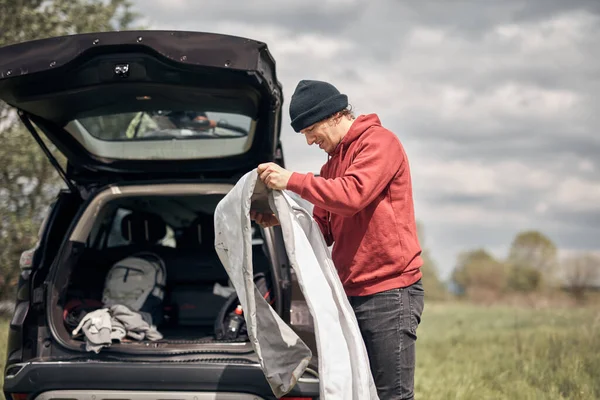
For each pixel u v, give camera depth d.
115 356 3.38
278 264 3.48
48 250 3.78
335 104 2.92
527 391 4.86
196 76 3.43
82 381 3.28
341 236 2.98
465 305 18.48
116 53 3.38
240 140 3.97
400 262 2.87
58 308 3.66
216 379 3.20
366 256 2.89
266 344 2.93
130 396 3.25
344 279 2.97
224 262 3.00
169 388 3.23
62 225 3.96
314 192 2.76
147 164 4.08
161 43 3.25
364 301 2.91
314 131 2.97
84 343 3.51
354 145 2.90
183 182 3.83
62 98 3.64
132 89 3.58
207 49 3.25
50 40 3.34
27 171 9.65
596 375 5.22
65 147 4.02
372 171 2.77
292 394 3.17
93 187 4.13
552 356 5.88
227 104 3.68
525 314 11.32
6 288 10.11
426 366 6.00
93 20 10.37
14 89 3.54
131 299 4.21
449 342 7.36
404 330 2.88
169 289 4.70
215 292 4.59
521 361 5.79
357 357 2.79
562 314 9.12
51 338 3.57
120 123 3.90
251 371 3.19
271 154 4.00
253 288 2.84
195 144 4.02
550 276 32.59
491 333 7.96
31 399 3.35
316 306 2.81
